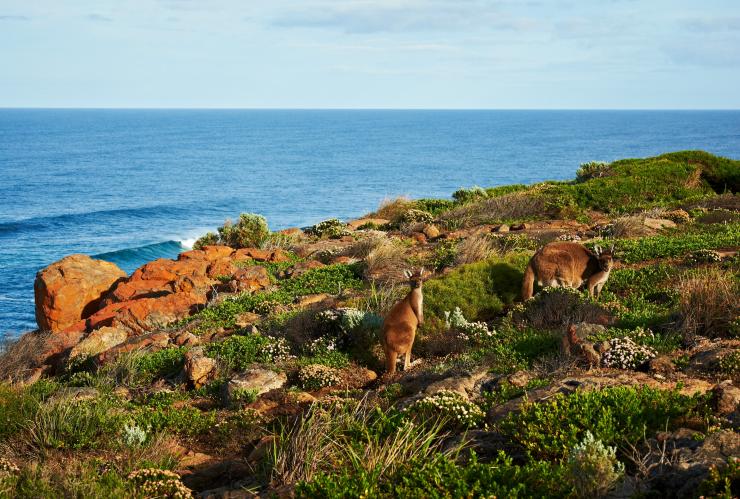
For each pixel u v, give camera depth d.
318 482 5.68
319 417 7.50
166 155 158.75
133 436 8.35
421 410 7.52
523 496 5.17
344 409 7.89
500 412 7.27
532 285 12.76
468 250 16.86
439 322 11.98
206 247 22.06
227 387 10.41
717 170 29.95
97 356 13.55
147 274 19.12
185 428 9.14
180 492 6.61
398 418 7.51
